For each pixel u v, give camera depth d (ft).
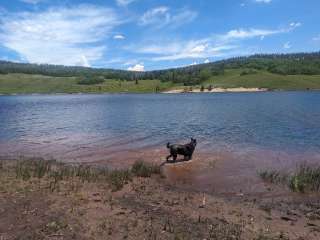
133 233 29.40
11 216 32.55
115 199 39.09
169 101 322.34
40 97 521.65
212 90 626.23
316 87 631.97
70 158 66.64
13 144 83.35
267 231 31.53
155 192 43.39
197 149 75.25
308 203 40.70
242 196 43.01
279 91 587.27
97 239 28.17
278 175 52.31
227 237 29.27
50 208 34.91
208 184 48.44
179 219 33.37
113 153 71.72
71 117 158.51
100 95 581.53
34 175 48.08
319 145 79.87
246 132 102.83
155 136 95.91
